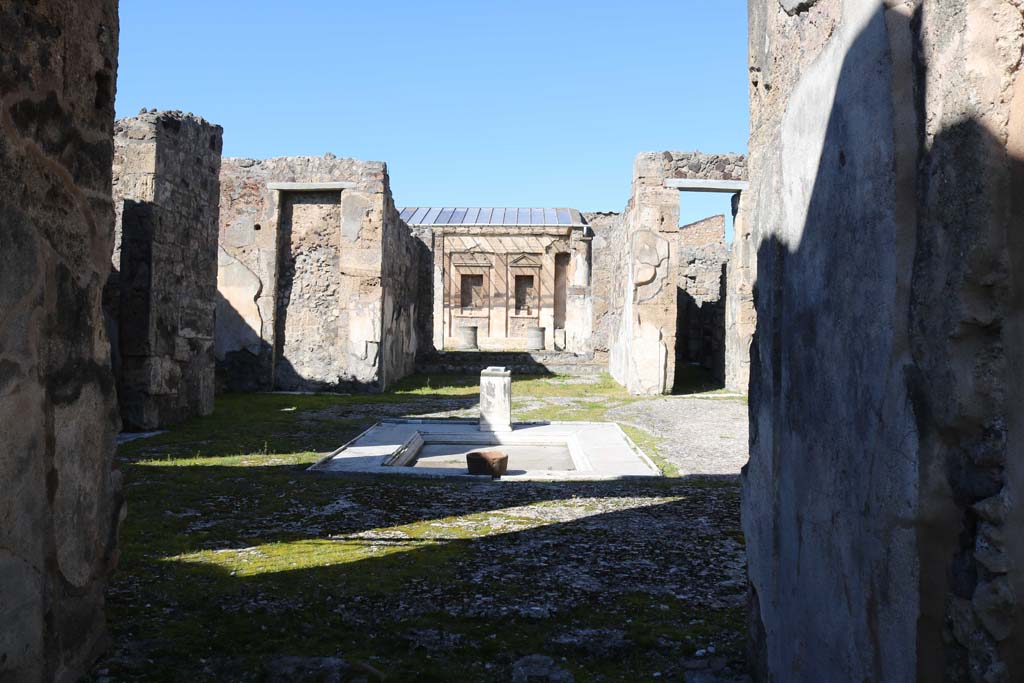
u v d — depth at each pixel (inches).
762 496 100.7
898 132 63.7
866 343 68.9
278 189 589.6
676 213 595.8
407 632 123.8
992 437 53.9
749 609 108.2
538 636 122.6
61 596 101.6
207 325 426.0
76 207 106.3
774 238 96.4
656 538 182.1
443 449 358.6
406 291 727.1
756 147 106.0
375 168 589.3
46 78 99.4
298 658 112.8
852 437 71.7
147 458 288.5
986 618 53.2
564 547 173.8
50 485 99.1
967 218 54.6
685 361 829.2
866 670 68.8
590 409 492.7
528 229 1002.7
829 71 78.4
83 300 108.0
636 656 114.9
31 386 95.0
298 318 594.9
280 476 258.7
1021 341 54.2
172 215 382.9
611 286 762.2
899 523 62.5
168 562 158.7
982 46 54.2
